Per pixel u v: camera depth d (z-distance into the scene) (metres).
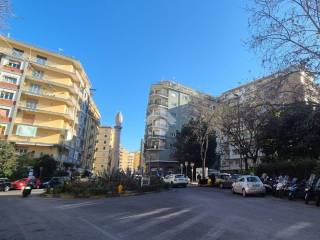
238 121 34.78
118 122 28.97
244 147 36.47
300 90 19.09
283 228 9.16
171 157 79.81
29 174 39.94
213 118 37.28
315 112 19.08
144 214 12.21
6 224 10.16
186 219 10.80
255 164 35.56
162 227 9.31
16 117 53.38
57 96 57.94
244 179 23.11
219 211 12.99
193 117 45.97
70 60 60.25
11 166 41.38
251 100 25.91
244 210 13.48
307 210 14.05
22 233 8.64
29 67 55.84
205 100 40.88
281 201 18.47
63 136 58.00
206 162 61.50
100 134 122.88
